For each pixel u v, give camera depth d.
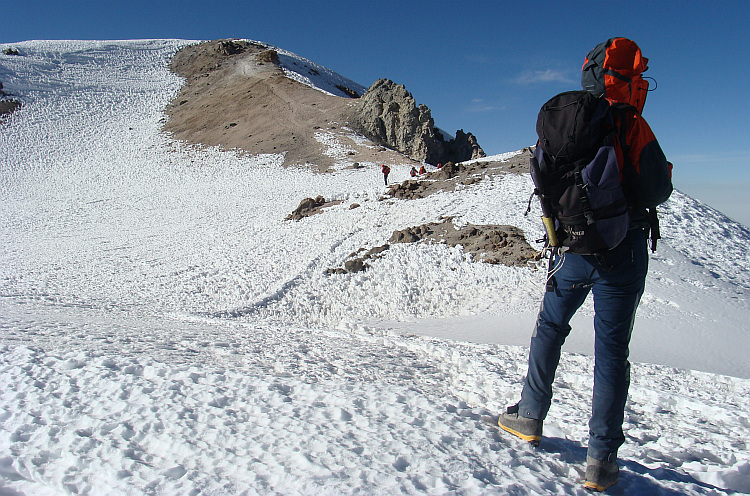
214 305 15.38
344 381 4.01
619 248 2.56
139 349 5.13
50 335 5.88
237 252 22.52
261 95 77.56
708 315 10.12
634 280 2.60
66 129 68.75
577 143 2.49
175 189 46.41
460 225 19.14
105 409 3.24
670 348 8.38
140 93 85.06
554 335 2.82
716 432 3.81
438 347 6.58
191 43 112.81
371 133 63.16
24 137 65.00
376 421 3.03
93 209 39.69
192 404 3.30
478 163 28.81
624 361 2.61
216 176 50.78
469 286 14.19
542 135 2.61
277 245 22.48
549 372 2.85
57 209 40.09
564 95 2.64
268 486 2.28
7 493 2.36
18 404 3.32
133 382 3.71
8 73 82.69
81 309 11.39
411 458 2.54
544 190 2.64
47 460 2.63
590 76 2.82
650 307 10.71
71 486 2.38
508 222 18.58
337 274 17.14
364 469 2.39
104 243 28.06
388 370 4.83
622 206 2.49
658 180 2.50
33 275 20.73
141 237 29.12
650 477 2.72
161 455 2.66
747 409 4.40
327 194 36.53
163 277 19.53
